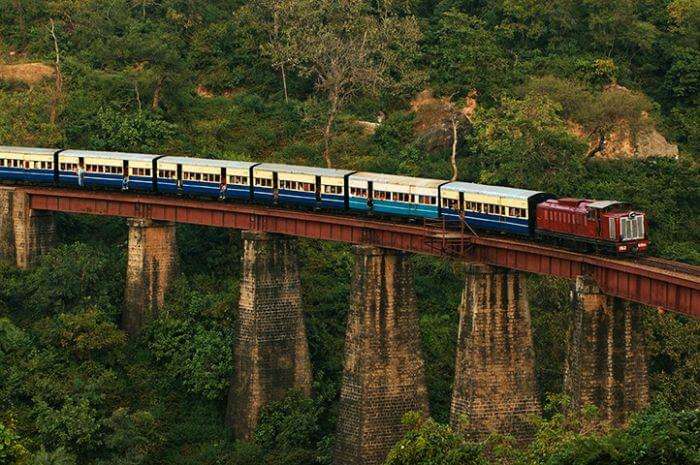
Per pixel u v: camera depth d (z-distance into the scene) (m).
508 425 161.75
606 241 155.12
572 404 153.00
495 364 162.00
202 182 197.00
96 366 191.12
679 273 145.25
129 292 199.00
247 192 193.00
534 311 195.88
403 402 172.50
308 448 179.25
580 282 152.75
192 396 189.38
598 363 152.12
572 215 159.25
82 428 177.75
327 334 198.38
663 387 182.88
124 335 195.12
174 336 194.25
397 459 133.50
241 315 185.38
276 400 184.12
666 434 122.75
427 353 197.50
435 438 134.50
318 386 187.25
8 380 185.25
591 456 123.69
